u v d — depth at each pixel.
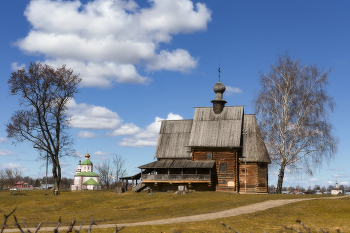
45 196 50.16
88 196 48.31
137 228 25.67
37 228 4.80
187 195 45.62
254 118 59.03
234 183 54.34
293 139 48.72
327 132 46.53
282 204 34.91
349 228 25.25
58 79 54.06
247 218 29.47
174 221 28.78
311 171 47.47
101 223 29.36
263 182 54.84
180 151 58.66
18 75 52.00
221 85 60.22
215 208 34.59
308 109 48.00
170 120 62.88
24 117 53.84
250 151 55.78
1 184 84.00
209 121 58.97
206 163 54.72
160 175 55.25
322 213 30.88
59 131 55.84
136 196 46.47
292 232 24.08
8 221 32.03
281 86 50.47
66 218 33.19
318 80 48.59
